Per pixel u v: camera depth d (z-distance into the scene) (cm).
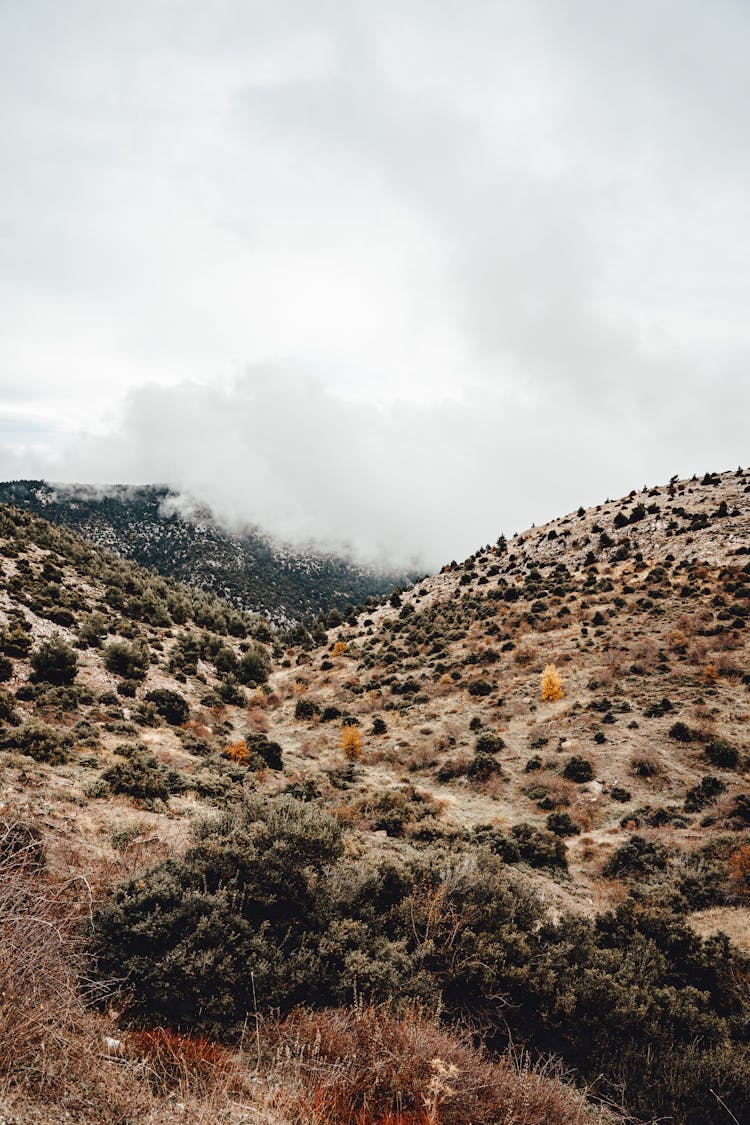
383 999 643
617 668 3728
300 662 6706
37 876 594
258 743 2969
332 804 2241
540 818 2403
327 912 771
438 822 2122
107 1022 504
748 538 5475
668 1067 673
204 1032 549
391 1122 402
